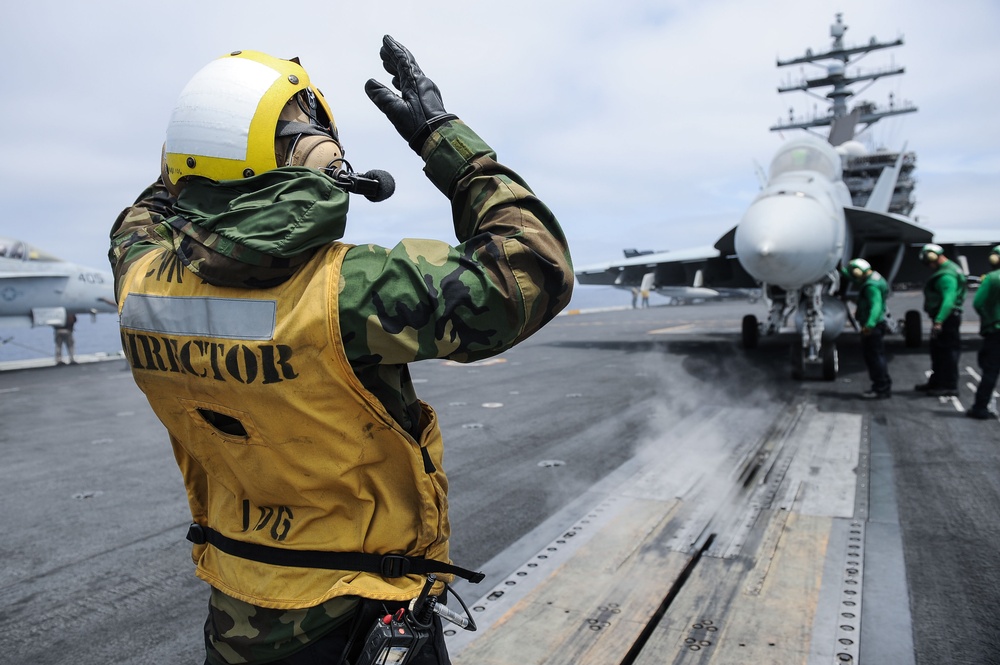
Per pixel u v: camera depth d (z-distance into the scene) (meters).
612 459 6.77
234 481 1.55
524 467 6.58
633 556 4.34
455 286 1.29
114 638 3.60
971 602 3.69
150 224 1.86
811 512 5.10
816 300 11.27
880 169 42.41
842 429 7.79
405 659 1.44
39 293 18.64
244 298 1.34
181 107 1.43
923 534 4.66
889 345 17.06
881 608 3.63
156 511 5.63
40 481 6.66
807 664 3.11
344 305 1.26
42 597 4.08
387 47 1.54
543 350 18.08
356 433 1.38
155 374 1.50
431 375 13.77
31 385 14.71
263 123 1.39
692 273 20.53
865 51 37.06
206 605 3.96
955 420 8.23
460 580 4.07
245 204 1.27
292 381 1.31
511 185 1.41
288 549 1.47
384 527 1.47
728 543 4.54
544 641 3.33
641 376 12.55
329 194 1.27
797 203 11.15
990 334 8.16
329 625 1.44
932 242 14.85
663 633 3.41
